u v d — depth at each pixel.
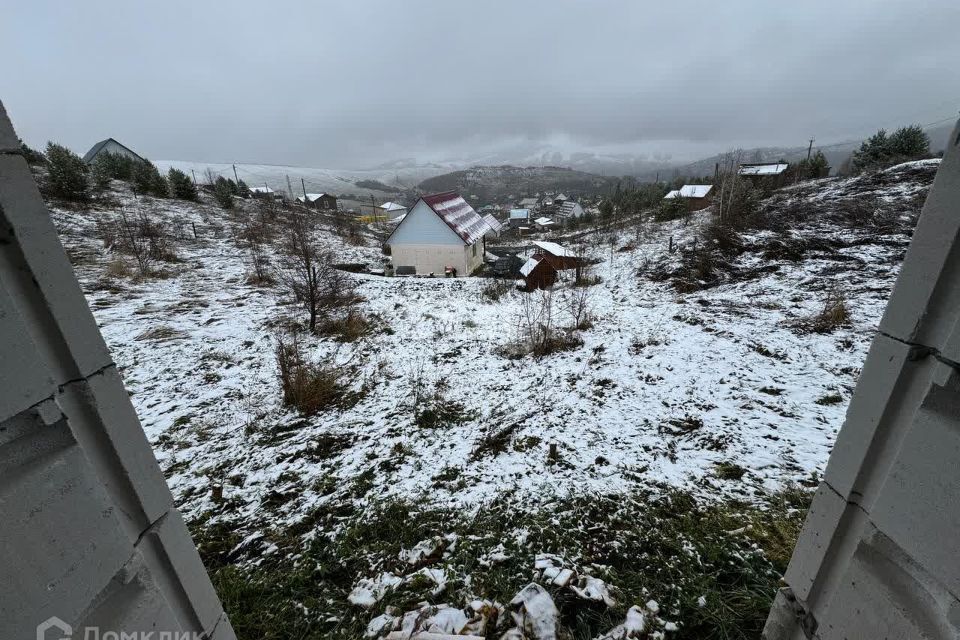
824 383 4.20
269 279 11.13
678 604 2.03
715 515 2.63
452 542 2.62
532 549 2.49
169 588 1.05
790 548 2.32
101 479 0.86
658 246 12.88
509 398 4.83
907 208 10.15
